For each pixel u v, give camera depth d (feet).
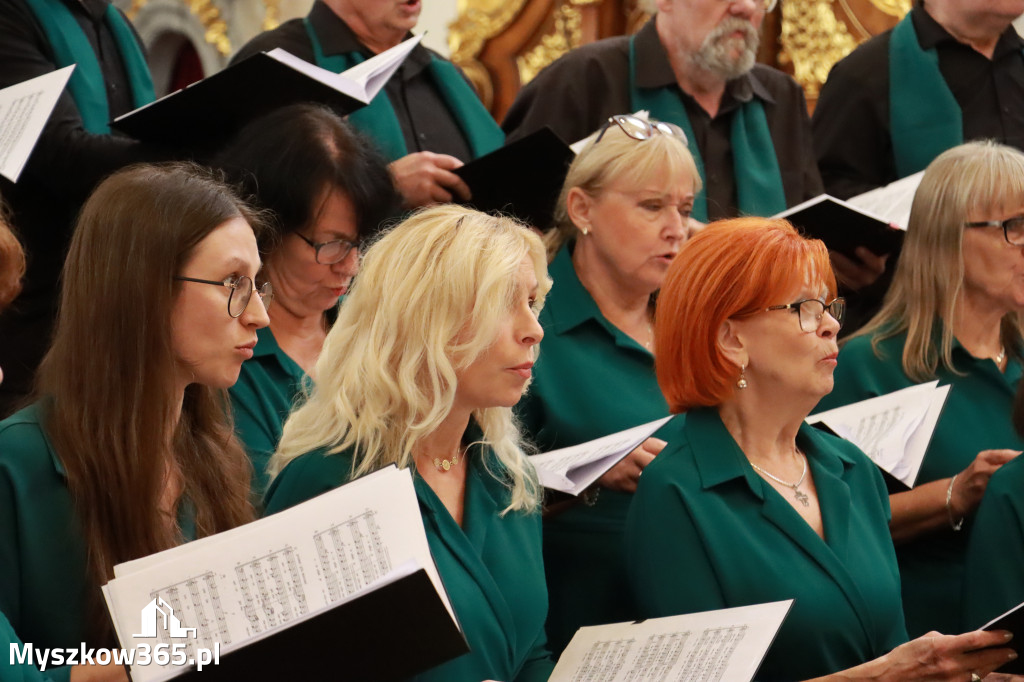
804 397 33.81
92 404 28.55
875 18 77.97
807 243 33.96
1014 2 58.80
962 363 45.09
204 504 31.07
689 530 33.06
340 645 23.17
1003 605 37.14
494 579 31.22
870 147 61.00
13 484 27.94
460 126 54.13
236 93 40.24
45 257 45.52
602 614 39.52
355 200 38.37
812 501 34.58
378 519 26.45
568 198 43.37
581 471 34.30
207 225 29.07
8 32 46.73
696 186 43.01
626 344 42.37
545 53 84.33
